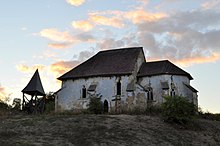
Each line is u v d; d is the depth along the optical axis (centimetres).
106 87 5206
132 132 3478
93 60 5731
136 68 5319
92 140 3067
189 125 4066
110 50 5853
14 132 3070
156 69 5247
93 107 4928
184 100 4109
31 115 4162
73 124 3506
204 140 3731
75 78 5444
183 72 5241
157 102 5044
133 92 5009
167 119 4056
